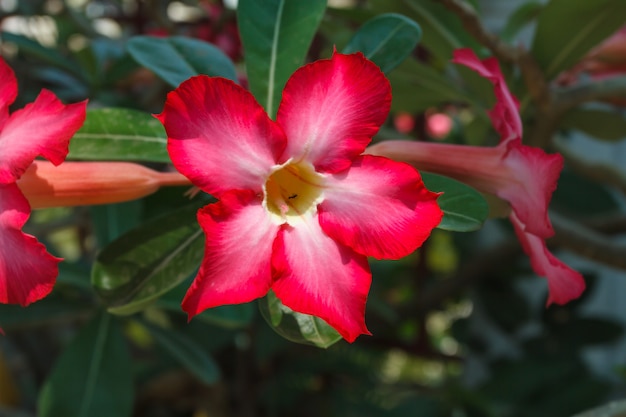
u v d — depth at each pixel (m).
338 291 0.24
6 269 0.23
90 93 0.46
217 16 0.49
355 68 0.24
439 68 0.52
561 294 0.27
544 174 0.26
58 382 0.36
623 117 0.39
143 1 0.47
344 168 0.24
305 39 0.29
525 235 0.28
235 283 0.23
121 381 0.36
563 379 0.53
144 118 0.28
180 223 0.27
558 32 0.34
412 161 0.27
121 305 0.27
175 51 0.31
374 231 0.24
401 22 0.29
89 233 0.54
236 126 0.23
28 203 0.23
